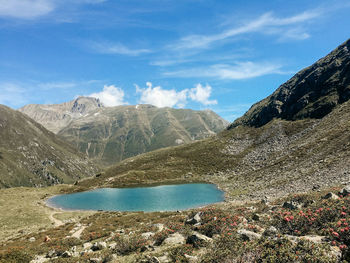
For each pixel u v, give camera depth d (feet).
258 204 113.80
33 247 87.86
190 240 52.60
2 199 257.96
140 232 81.97
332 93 390.42
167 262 44.06
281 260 31.53
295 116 426.92
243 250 36.83
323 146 218.79
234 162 382.63
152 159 489.67
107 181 379.55
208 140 544.62
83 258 59.47
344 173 139.74
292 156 245.65
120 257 56.39
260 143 414.62
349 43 457.68
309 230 47.26
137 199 247.91
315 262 29.99
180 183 335.26
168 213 152.87
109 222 141.49
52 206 240.32
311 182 155.02
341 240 37.24
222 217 72.13
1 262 60.64
